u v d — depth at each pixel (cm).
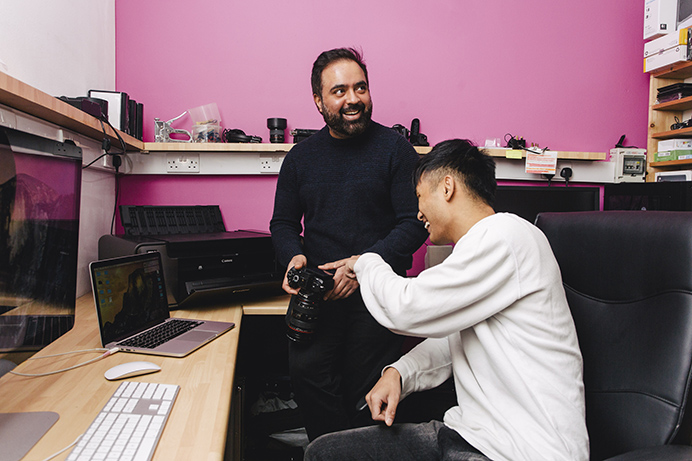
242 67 221
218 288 152
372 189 140
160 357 104
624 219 93
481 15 237
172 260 146
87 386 87
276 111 224
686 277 78
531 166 233
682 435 75
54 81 155
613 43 250
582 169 245
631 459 69
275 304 159
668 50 230
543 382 80
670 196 202
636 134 256
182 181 218
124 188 213
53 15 154
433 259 205
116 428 69
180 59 218
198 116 215
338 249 143
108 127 161
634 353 85
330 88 133
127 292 120
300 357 142
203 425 72
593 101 250
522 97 242
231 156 216
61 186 94
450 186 93
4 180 70
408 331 92
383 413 97
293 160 153
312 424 147
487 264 82
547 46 243
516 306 83
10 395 82
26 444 65
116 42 213
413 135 221
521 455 77
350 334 145
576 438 78
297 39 224
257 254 167
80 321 135
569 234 104
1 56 123
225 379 92
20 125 122
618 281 91
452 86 236
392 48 231
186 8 217
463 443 87
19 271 76
